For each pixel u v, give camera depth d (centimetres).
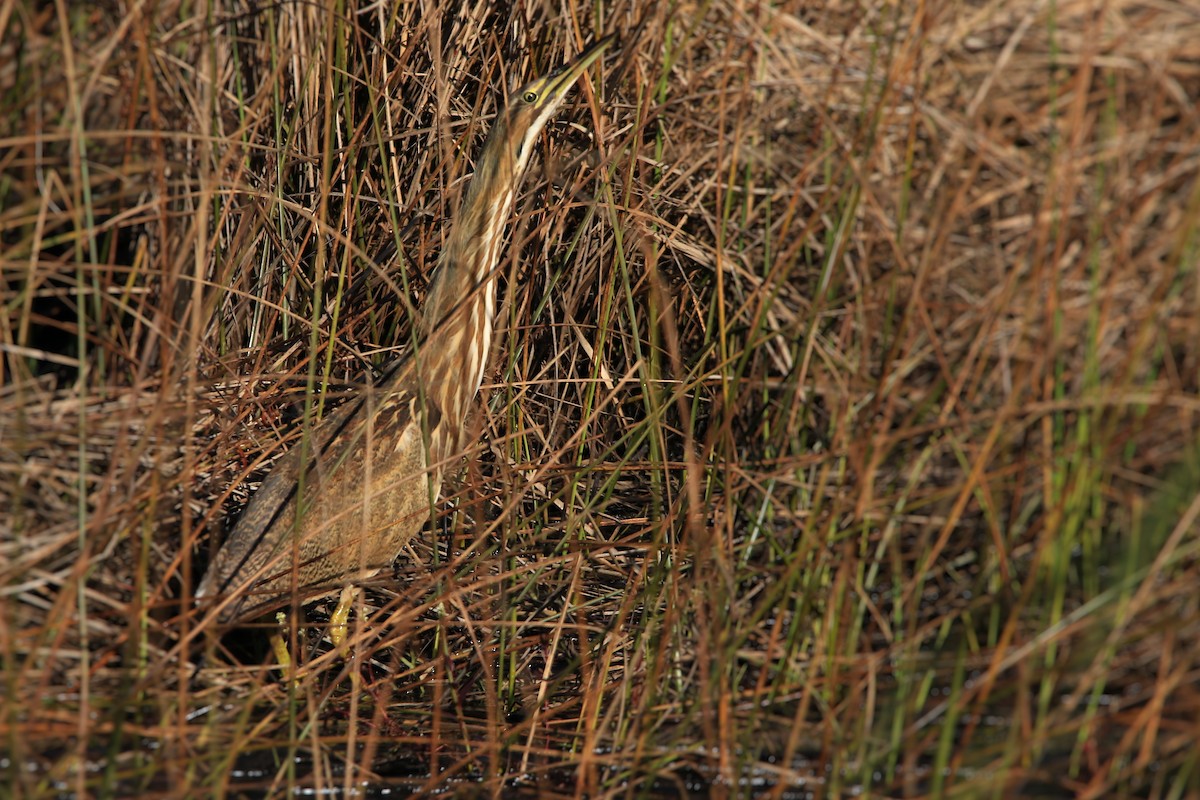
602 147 643
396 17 701
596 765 532
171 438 614
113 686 545
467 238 643
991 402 642
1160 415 602
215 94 696
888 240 650
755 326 601
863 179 610
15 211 606
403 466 619
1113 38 689
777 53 700
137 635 532
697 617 580
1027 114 702
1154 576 525
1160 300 558
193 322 579
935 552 554
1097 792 480
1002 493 613
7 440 589
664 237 672
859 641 584
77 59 697
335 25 689
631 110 700
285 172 696
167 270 653
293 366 687
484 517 646
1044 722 496
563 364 695
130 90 698
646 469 643
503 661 582
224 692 566
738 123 648
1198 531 559
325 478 592
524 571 591
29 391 629
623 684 555
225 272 648
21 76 682
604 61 712
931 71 709
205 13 718
